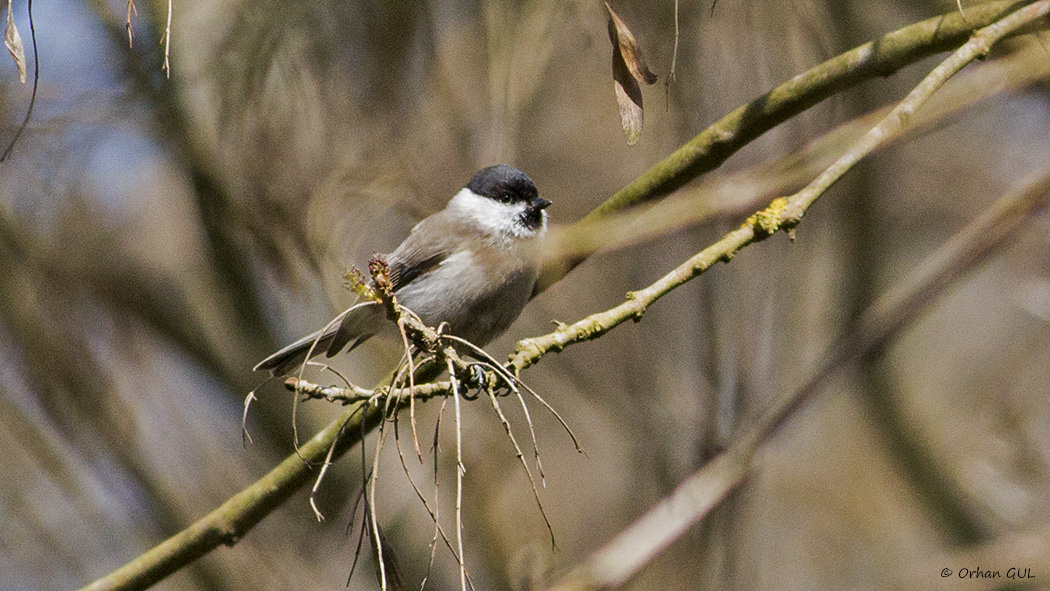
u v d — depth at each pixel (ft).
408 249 25.70
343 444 18.81
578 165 28.66
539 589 23.52
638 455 29.22
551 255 22.02
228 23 25.40
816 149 22.53
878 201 36.68
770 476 38.17
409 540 32.17
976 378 44.16
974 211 43.62
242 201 25.20
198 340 35.14
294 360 24.80
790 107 18.15
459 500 13.62
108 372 34.35
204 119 26.89
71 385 33.40
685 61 23.56
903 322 24.54
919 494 40.42
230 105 24.79
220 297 33.83
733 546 26.27
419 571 31.96
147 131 28.60
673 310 28.53
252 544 33.73
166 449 36.50
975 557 35.47
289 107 24.62
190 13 26.73
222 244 31.96
